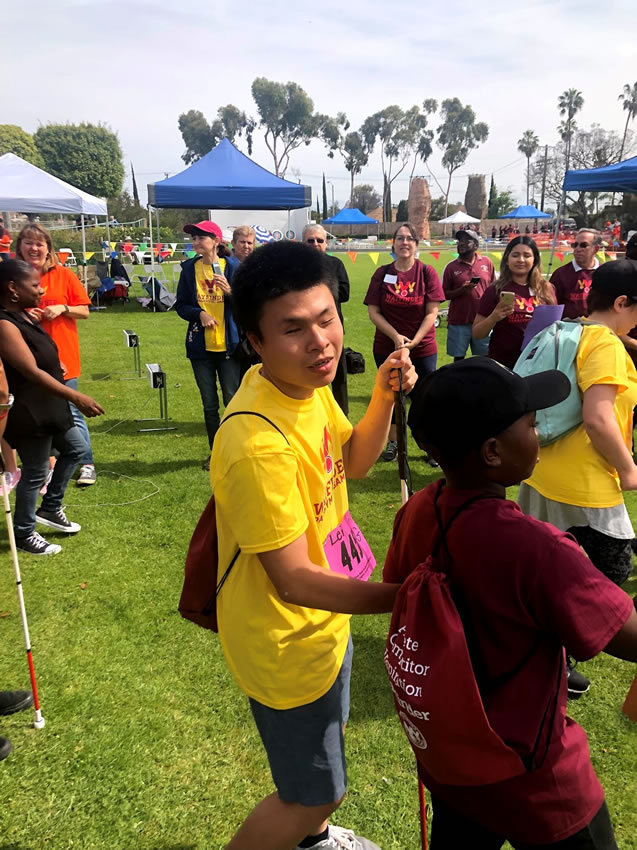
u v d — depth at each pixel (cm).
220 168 1172
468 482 127
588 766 133
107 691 283
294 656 148
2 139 6469
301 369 133
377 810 223
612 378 213
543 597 114
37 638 320
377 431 176
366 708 274
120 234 3841
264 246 136
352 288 1900
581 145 6372
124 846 212
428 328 526
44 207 1305
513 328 461
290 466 134
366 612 136
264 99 8738
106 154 6831
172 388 831
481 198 6281
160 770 241
